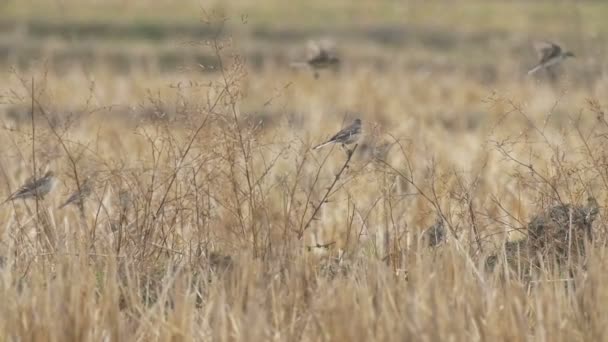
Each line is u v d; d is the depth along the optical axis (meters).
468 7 85.00
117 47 64.25
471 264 18.75
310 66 26.17
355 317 16.72
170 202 21.62
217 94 23.83
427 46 71.94
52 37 66.94
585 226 21.09
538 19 80.62
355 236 22.33
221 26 24.44
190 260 20.16
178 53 61.53
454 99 49.88
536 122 39.09
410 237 21.72
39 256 20.27
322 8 81.62
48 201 23.73
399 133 34.81
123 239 20.88
